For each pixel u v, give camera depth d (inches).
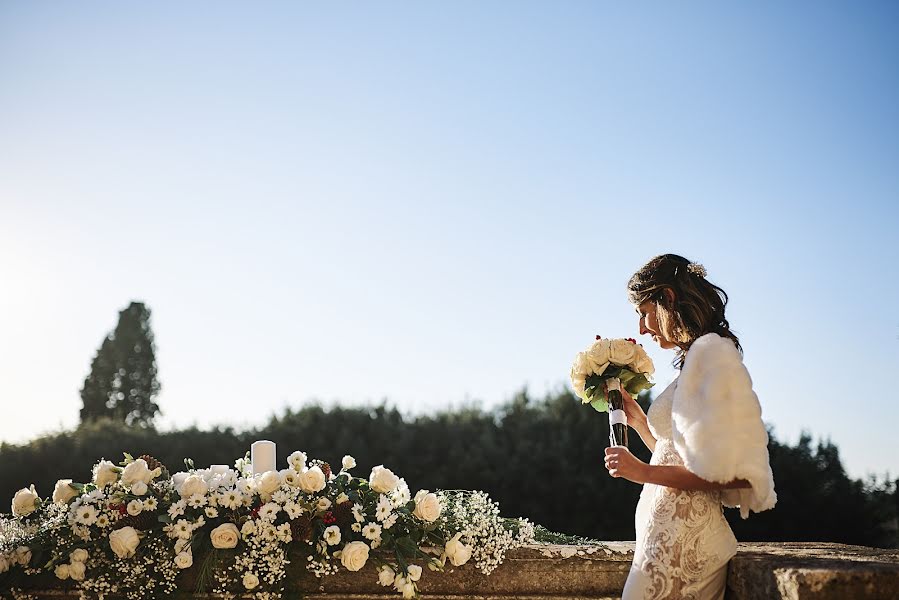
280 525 141.2
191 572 143.3
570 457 384.2
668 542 120.0
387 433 400.8
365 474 395.5
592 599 143.8
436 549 145.6
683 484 115.0
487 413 404.5
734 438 110.1
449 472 389.1
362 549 139.8
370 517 147.2
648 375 138.9
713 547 120.3
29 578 144.0
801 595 107.7
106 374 659.4
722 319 126.8
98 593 141.3
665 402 124.4
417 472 392.5
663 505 122.0
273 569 139.7
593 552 145.3
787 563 115.4
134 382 660.1
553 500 379.2
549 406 401.7
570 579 144.6
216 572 140.5
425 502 144.1
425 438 398.6
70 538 144.8
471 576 145.0
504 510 381.1
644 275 128.2
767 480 111.2
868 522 372.5
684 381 115.9
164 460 398.6
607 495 377.4
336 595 144.2
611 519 375.6
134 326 673.6
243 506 145.8
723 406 111.6
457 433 397.7
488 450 390.0
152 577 142.4
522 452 387.2
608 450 121.3
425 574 145.2
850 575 108.0
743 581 119.7
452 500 156.7
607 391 136.6
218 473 154.9
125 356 664.4
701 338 117.4
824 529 371.9
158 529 143.8
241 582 143.6
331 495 146.6
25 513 151.0
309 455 398.0
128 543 138.3
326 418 405.4
